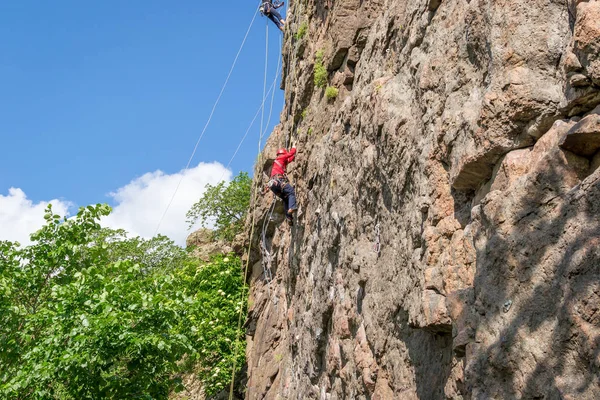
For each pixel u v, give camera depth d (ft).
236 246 77.25
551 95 17.54
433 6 25.94
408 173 25.80
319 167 41.42
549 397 14.43
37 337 40.93
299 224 47.52
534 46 18.12
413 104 26.63
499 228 17.08
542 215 16.02
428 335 23.91
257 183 65.51
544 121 17.69
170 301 39.52
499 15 19.07
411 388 24.80
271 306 57.98
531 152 17.75
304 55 50.49
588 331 13.79
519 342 15.57
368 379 28.86
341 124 37.63
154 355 37.86
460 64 22.02
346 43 40.68
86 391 36.35
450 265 20.62
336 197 36.63
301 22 52.21
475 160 19.63
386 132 28.12
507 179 18.12
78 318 37.37
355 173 33.73
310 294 42.37
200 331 66.44
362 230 32.04
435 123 23.35
